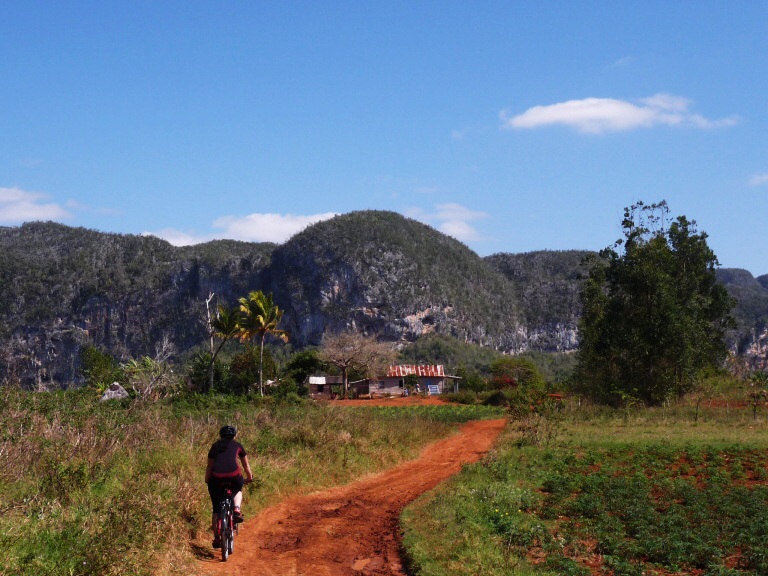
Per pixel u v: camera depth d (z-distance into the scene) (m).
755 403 38.06
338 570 10.17
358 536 12.31
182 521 10.94
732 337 175.00
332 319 198.12
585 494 16.41
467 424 44.97
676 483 17.44
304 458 19.19
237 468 10.34
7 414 14.41
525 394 35.22
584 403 48.62
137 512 9.64
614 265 54.41
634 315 52.09
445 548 11.04
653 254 52.91
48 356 166.25
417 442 28.91
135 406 18.47
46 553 8.43
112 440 14.03
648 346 50.03
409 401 77.56
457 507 14.09
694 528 13.30
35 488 10.84
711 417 37.41
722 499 15.46
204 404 40.81
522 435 29.31
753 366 169.62
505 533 12.44
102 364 71.50
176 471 13.57
